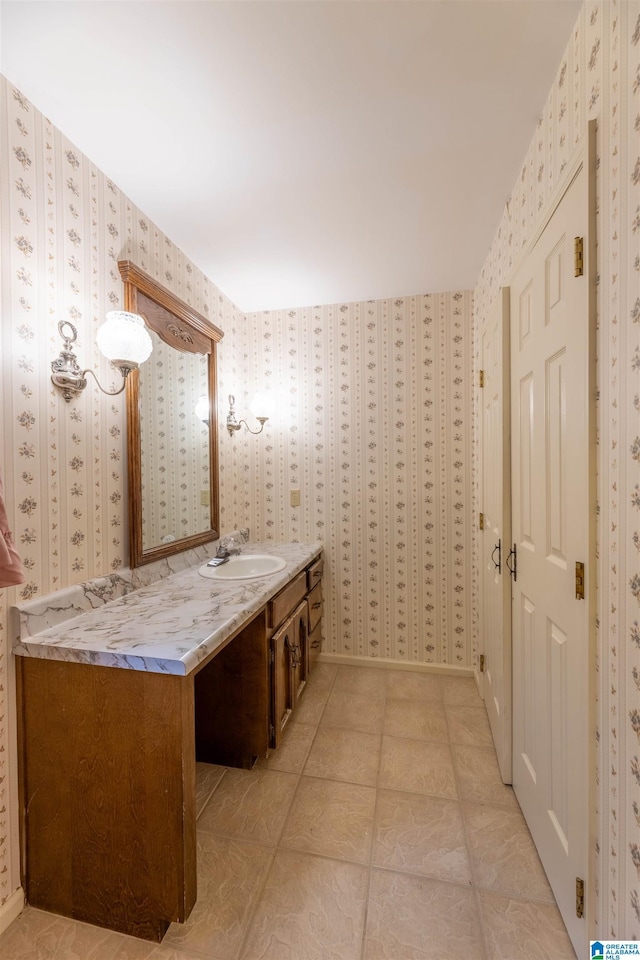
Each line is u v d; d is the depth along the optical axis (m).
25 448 1.10
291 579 1.83
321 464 2.52
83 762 1.04
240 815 1.39
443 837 1.30
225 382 2.34
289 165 1.37
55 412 1.20
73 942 1.02
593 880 0.85
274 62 1.02
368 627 2.49
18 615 1.06
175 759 0.98
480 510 2.08
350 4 0.89
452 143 1.28
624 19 0.72
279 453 2.58
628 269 0.71
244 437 2.58
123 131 1.22
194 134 1.24
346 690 2.20
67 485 1.24
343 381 2.48
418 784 1.52
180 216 1.64
